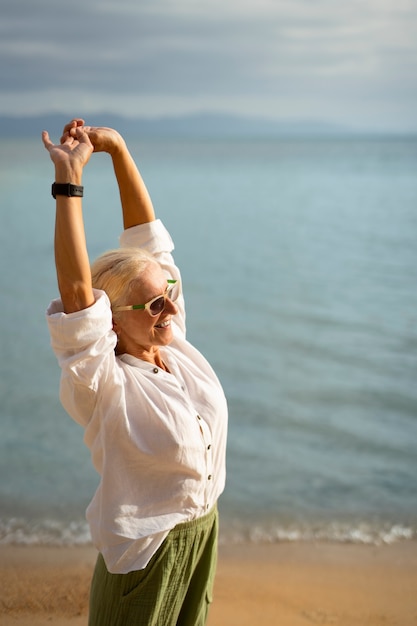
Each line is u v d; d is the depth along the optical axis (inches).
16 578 163.2
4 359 381.4
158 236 106.0
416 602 156.9
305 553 186.1
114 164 103.7
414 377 357.1
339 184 2031.3
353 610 151.9
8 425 288.4
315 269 708.7
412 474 245.0
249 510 217.2
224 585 163.8
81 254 85.7
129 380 89.6
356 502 223.6
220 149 7844.5
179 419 88.4
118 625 90.7
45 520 205.3
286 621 145.7
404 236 949.8
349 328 466.3
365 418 299.9
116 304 92.2
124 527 87.0
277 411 308.0
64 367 84.4
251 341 432.1
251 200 1533.0
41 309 505.7
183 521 90.0
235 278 661.9
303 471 247.4
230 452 264.8
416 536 198.4
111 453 87.7
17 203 1331.2
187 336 444.8
